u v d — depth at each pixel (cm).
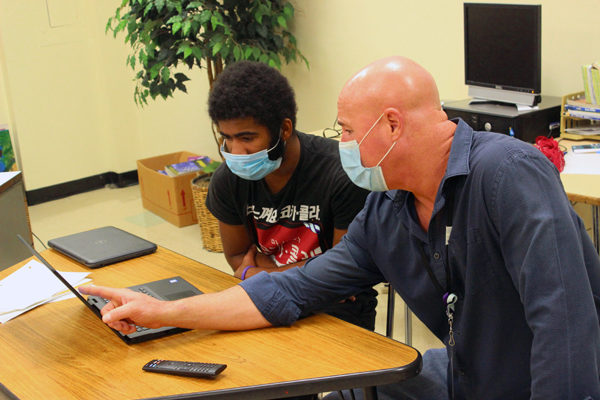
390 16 328
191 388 105
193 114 478
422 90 108
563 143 242
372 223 128
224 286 150
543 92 276
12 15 453
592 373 92
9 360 121
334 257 134
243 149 150
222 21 330
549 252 93
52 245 184
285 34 383
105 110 512
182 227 419
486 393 118
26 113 473
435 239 114
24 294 152
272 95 148
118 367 115
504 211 99
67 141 500
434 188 112
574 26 256
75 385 109
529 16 235
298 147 164
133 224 430
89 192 518
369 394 114
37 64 471
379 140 109
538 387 94
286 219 171
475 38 262
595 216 195
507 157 101
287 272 135
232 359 115
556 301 92
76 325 135
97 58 499
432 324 127
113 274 162
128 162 529
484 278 108
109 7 488
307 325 128
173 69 486
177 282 151
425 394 137
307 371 108
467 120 259
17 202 253
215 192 178
